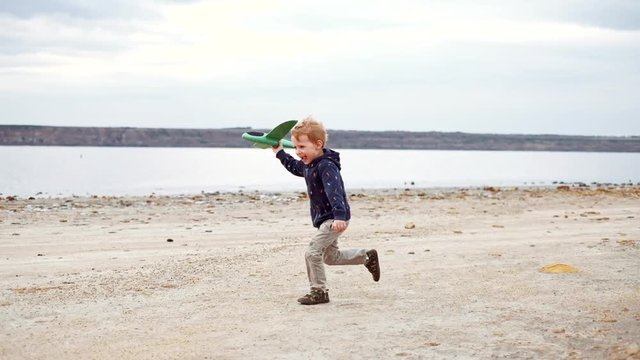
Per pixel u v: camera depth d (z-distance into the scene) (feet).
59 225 38.37
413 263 25.08
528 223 39.40
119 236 33.55
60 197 66.39
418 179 123.54
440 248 28.99
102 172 144.77
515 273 22.90
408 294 19.86
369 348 14.58
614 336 15.15
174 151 515.09
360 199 59.06
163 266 24.44
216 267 24.30
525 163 280.10
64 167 168.66
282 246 29.73
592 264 24.45
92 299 19.20
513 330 15.87
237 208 50.65
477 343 14.88
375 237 33.01
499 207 50.42
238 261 25.61
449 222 39.96
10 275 22.76
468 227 37.37
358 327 16.26
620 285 20.74
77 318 17.13
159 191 83.25
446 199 58.90
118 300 19.11
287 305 18.56
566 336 15.24
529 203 54.13
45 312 17.74
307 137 18.35
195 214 45.88
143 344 14.97
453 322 16.66
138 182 106.63
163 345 14.89
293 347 14.70
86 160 237.66
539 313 17.40
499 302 18.71
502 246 29.48
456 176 140.56
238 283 21.53
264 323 16.67
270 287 20.94
